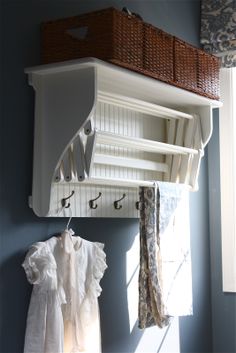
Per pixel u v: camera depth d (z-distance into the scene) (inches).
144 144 81.1
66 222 78.4
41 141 73.0
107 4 87.8
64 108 71.6
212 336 113.1
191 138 95.0
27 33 73.2
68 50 71.9
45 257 70.2
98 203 82.1
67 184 76.9
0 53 69.4
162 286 85.5
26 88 72.8
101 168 83.2
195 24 110.6
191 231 108.3
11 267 69.4
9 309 68.9
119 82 77.7
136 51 72.8
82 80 70.4
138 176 91.3
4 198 69.0
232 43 107.6
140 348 93.2
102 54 69.0
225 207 112.0
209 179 113.7
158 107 85.8
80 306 75.6
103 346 84.7
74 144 72.5
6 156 69.6
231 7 107.7
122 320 89.2
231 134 112.2
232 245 111.0
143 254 83.8
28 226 72.1
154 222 83.4
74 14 81.2
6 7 70.5
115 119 86.3
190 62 85.4
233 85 112.8
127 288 90.6
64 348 74.1
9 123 70.2
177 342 102.8
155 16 99.3
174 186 88.0
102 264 79.6
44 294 70.2
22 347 70.3
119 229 89.4
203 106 95.8
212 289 113.4
